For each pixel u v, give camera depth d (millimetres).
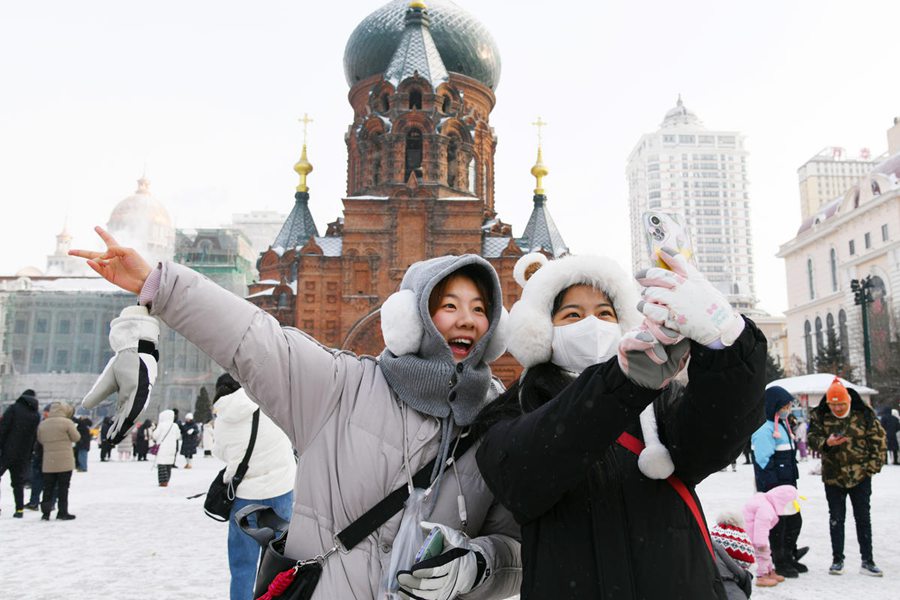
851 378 54812
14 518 13234
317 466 3018
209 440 34969
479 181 43344
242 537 6215
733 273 169875
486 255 38625
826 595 7453
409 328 3135
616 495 2584
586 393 2293
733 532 4250
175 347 58656
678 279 2123
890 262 66500
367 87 44219
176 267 2844
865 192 72312
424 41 41906
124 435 2752
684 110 185750
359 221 38219
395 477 3002
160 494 17469
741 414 2334
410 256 37875
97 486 19578
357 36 44688
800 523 8578
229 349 2879
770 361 63469
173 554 9703
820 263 81438
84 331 68062
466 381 3064
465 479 3045
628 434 2697
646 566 2482
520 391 3076
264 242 143875
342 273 37875
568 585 2514
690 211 171125
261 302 40875
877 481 20344
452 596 2660
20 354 66938
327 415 3078
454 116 41406
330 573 2881
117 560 9273
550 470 2375
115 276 2818
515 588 3088
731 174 172625
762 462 8484
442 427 3092
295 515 3002
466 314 3305
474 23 44719
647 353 2148
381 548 2932
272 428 6484
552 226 45750
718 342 2209
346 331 37188
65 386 66125
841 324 74625
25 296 67750
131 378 2717
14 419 13344
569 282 3104
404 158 39656
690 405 2434
